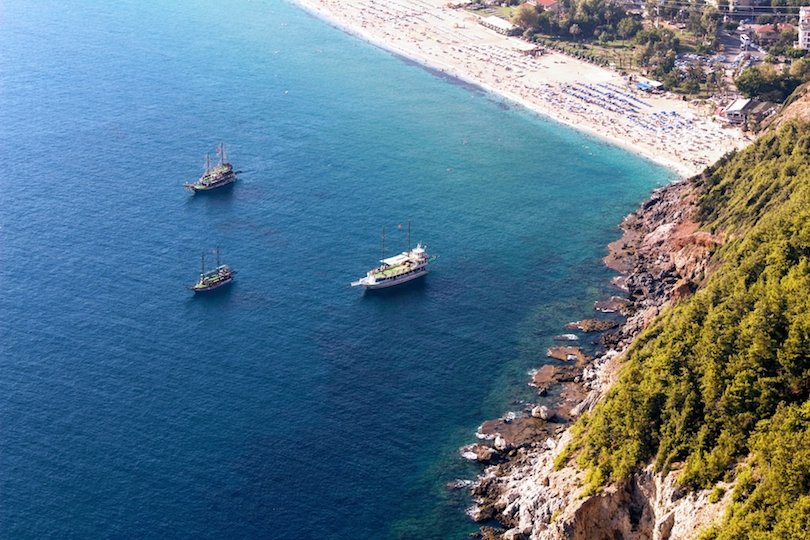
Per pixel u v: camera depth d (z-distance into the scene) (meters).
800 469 191.50
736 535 190.38
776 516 189.25
